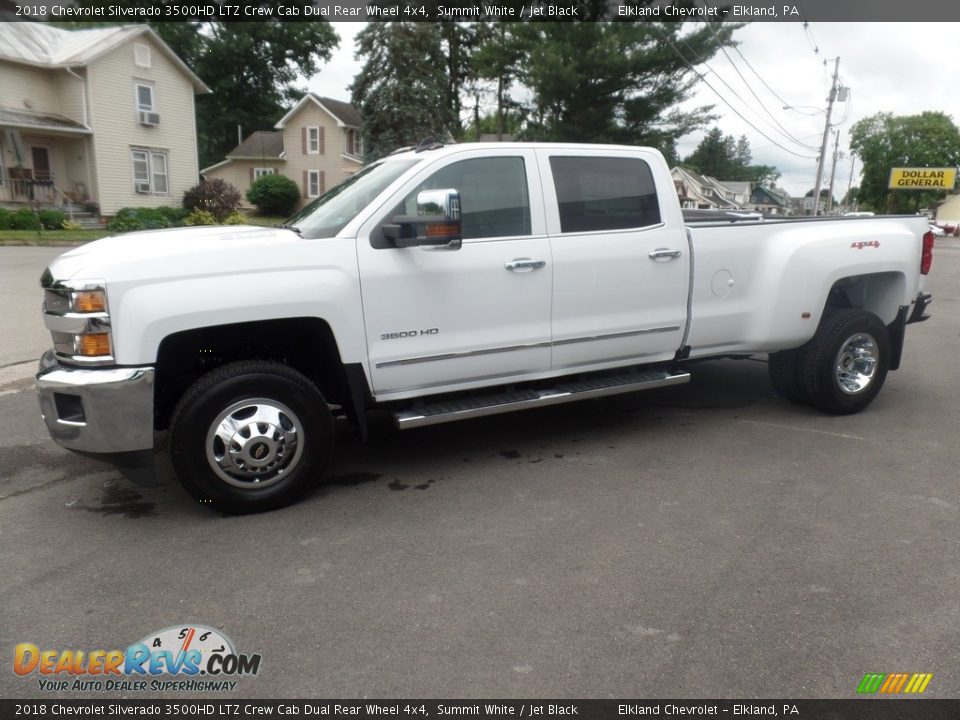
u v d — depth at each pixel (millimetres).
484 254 4516
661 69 25844
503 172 4645
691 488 4457
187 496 4383
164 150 31469
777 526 3926
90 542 3795
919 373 7555
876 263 5828
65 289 3693
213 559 3604
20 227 24656
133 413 3744
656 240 5098
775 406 6281
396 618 3082
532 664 2779
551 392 4891
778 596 3230
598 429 5652
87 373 3705
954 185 83812
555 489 4461
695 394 6695
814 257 5559
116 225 26234
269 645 2910
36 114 27609
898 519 4008
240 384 3951
